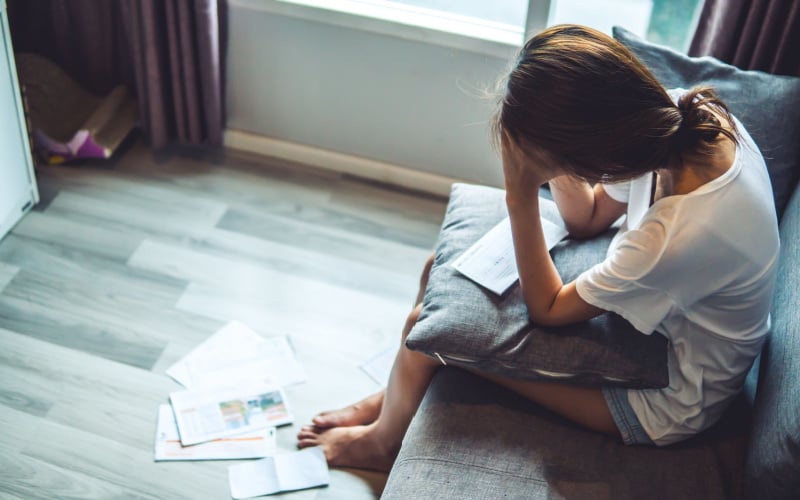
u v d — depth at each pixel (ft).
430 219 8.80
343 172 9.27
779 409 4.64
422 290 6.53
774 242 4.71
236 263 8.02
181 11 8.00
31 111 8.77
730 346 4.94
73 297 7.51
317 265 8.11
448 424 5.22
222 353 7.21
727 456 5.18
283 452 6.54
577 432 5.28
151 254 8.00
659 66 6.23
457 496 4.84
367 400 6.64
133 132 9.39
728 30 6.98
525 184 4.86
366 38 8.25
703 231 4.48
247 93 9.02
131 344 7.19
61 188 8.57
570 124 4.29
